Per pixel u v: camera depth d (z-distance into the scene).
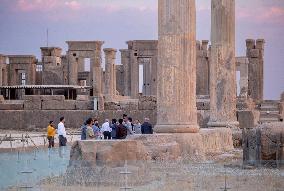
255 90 132.25
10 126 100.19
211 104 54.81
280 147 34.75
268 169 33.28
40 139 72.94
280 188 28.59
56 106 100.38
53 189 29.05
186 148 39.00
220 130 49.09
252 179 30.28
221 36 53.91
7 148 53.94
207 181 30.03
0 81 134.75
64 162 36.38
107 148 31.94
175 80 39.56
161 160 35.47
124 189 28.50
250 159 36.66
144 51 133.62
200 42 131.88
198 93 130.88
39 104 100.75
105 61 129.62
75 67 132.00
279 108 98.44
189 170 33.16
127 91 138.62
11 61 140.00
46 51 136.62
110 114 97.25
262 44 132.75
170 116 39.62
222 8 53.75
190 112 39.84
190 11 39.88
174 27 39.62
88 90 128.75
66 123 98.81
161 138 37.81
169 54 39.62
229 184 29.48
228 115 54.16
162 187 28.95
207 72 131.25
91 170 30.81
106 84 128.75
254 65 132.38
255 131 36.12
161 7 39.97
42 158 37.59
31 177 32.12
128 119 58.50
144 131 54.53
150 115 96.19
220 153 44.78
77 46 131.00
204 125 83.31
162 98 39.84
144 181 30.33
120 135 50.66
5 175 32.56
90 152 31.77
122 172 30.48
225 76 54.12
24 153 40.44
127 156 32.47
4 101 104.69
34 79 141.00
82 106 100.19
